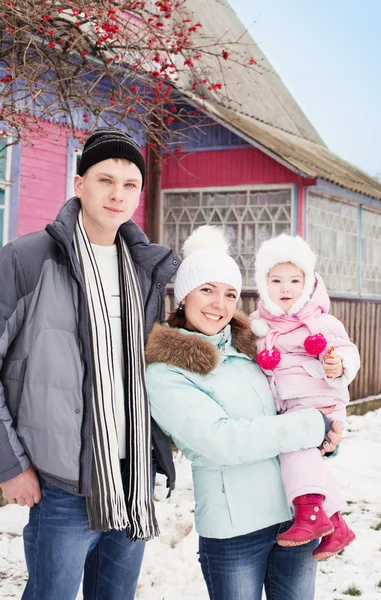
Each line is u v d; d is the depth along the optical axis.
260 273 3.23
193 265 2.73
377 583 4.38
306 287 3.14
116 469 2.50
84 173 2.65
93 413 2.48
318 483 2.63
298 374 2.99
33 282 2.48
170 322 2.91
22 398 2.44
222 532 2.56
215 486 2.60
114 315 2.66
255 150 9.55
